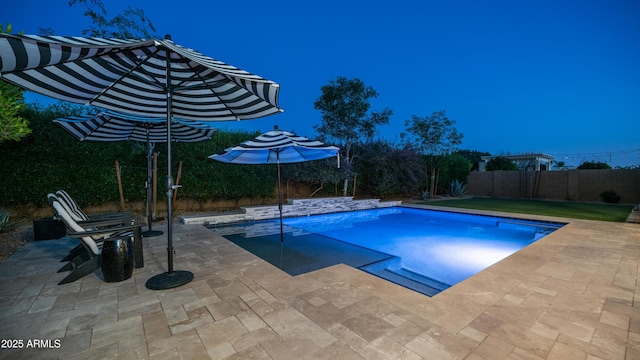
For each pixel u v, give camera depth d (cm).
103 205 842
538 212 1111
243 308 280
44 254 470
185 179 942
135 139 682
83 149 783
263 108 413
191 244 546
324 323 252
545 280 368
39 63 206
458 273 462
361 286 339
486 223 980
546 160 2562
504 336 235
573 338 234
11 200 696
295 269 452
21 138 696
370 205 1312
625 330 247
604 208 1251
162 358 201
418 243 684
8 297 304
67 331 237
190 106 439
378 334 234
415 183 1650
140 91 387
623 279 372
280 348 214
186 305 287
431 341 225
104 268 343
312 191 1322
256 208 956
